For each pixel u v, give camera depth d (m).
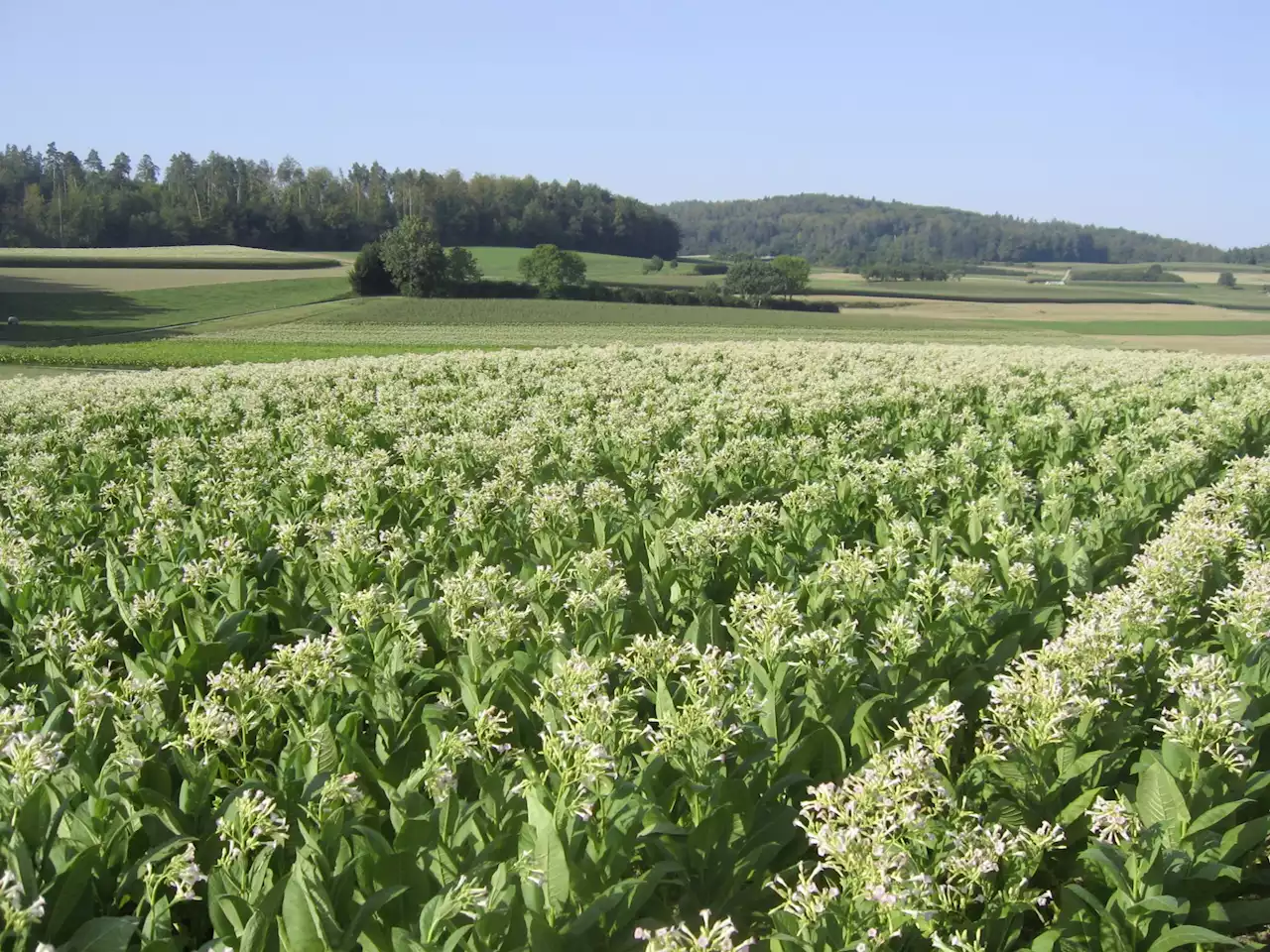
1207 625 8.64
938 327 99.00
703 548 9.81
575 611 8.10
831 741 6.25
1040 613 8.32
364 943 4.35
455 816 5.28
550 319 99.50
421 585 9.27
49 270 135.38
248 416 22.12
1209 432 17.36
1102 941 4.78
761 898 5.35
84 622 9.05
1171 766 5.86
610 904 4.59
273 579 10.32
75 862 4.60
